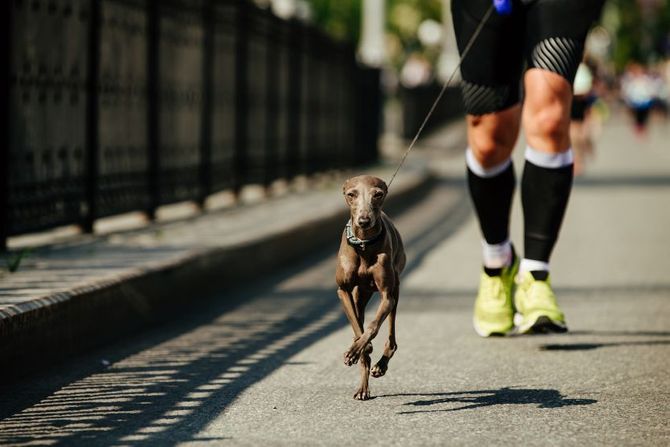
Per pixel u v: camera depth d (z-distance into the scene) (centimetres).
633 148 4712
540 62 992
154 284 1159
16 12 1278
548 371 943
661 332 1119
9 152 1275
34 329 920
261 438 739
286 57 2350
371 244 796
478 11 1000
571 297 1343
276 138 2286
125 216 1661
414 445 725
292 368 952
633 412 811
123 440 729
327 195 2245
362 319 844
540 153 995
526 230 1005
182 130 1769
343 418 792
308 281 1461
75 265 1173
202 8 1834
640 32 12231
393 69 8356
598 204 2519
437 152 4312
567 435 750
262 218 1766
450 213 2373
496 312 1077
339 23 7456
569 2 980
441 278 1494
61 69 1388
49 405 820
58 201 1389
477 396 859
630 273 1538
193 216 1762
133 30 1579
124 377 912
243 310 1241
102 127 1498
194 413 801
